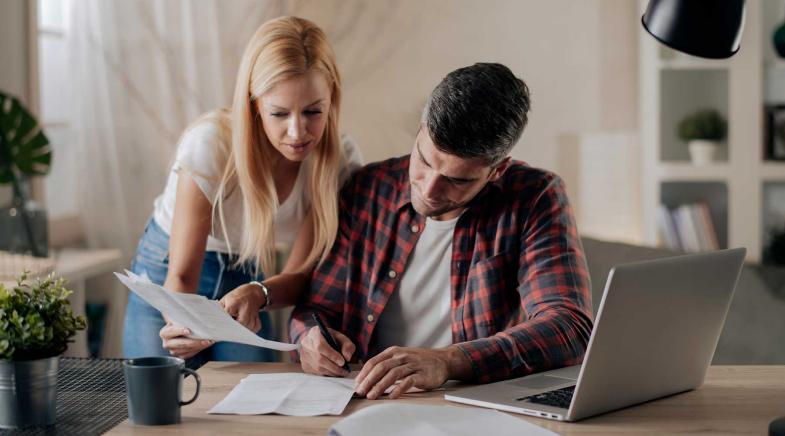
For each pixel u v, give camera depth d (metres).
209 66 3.79
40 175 3.05
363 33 4.11
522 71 4.10
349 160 2.09
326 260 1.88
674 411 1.37
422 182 1.60
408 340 1.84
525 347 1.55
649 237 3.88
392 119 4.14
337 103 1.97
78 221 3.78
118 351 3.49
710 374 1.60
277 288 1.86
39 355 1.28
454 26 4.09
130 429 1.27
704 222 3.85
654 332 1.34
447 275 1.82
